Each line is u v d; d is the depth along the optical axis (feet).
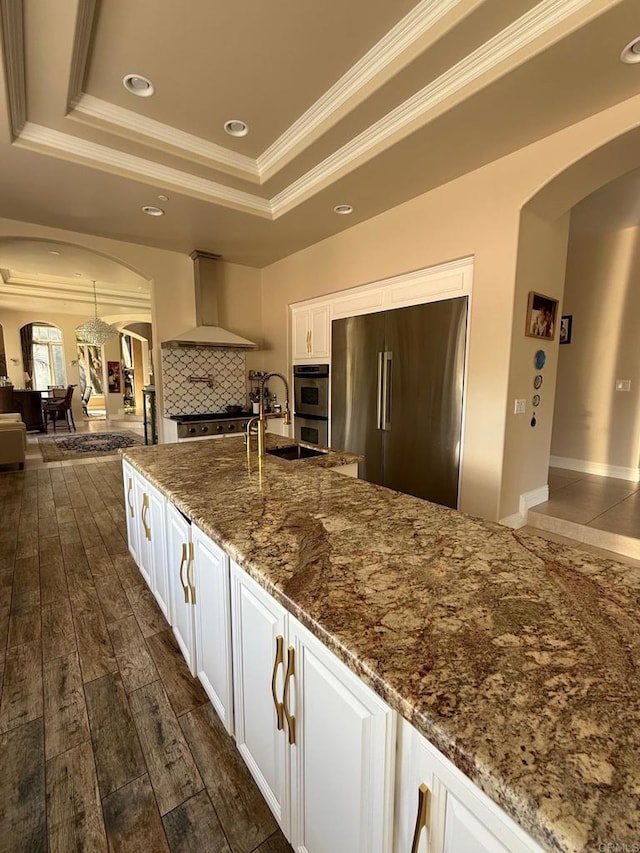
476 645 2.40
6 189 9.93
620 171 8.05
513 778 1.61
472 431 9.93
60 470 17.92
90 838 3.86
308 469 6.82
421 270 10.78
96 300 28.19
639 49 5.69
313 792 3.10
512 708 1.94
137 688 5.70
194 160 9.41
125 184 9.64
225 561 4.23
